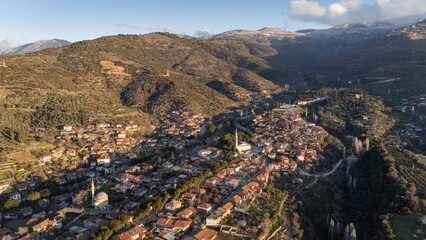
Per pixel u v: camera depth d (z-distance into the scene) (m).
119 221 105.12
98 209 121.06
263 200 134.50
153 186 142.00
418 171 159.50
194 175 145.75
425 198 134.38
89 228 107.69
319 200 151.38
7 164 160.25
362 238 127.12
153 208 119.31
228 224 111.69
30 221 115.88
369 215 137.88
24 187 144.25
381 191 148.12
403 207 128.50
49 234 106.31
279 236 113.94
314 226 135.50
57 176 160.62
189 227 108.38
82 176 161.88
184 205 123.25
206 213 117.44
